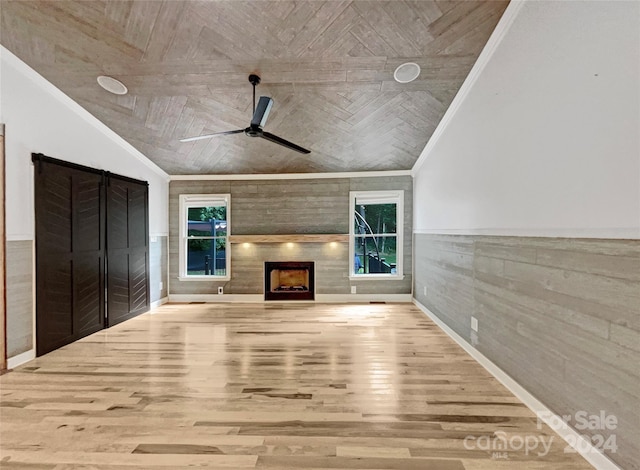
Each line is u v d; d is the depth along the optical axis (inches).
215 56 116.9
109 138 171.9
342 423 83.2
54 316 135.9
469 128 130.8
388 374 111.2
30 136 127.2
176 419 85.0
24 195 124.4
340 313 194.9
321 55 116.1
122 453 72.4
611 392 64.6
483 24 101.1
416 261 216.1
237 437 77.8
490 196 112.8
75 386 103.4
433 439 76.9
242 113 154.1
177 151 194.2
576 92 73.0
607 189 65.3
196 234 237.3
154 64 121.4
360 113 153.3
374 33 106.0
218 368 116.6
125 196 182.9
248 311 201.5
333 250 226.7
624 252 61.9
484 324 117.4
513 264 98.6
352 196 225.9
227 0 93.8
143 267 198.8
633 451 60.1
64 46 113.2
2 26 106.0
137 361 123.6
